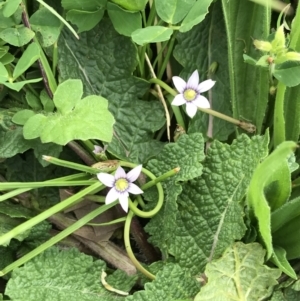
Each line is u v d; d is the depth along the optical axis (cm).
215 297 12
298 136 13
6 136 13
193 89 13
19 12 12
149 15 13
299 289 12
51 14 13
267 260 12
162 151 13
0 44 13
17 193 12
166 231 13
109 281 13
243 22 13
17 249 13
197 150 12
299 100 13
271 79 13
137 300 12
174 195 12
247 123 13
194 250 13
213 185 12
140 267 13
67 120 11
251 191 11
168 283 12
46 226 13
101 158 13
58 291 12
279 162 10
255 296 12
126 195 12
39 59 13
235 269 12
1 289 13
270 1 12
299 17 12
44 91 13
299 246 12
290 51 12
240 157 12
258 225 12
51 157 12
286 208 12
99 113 11
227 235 12
